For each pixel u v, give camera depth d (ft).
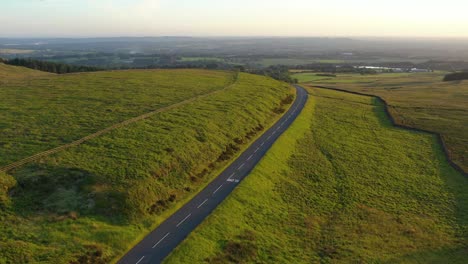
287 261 145.69
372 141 308.40
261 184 203.41
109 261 132.87
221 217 164.96
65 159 185.68
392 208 199.62
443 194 218.38
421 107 432.66
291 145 275.39
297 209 188.75
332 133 319.88
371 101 469.98
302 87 544.21
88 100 306.14
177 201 177.68
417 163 266.36
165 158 201.36
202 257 139.03
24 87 349.00
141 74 469.98
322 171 238.68
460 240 169.78
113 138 219.20
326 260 149.48
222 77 492.95
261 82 476.13
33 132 220.43
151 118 262.47
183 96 342.64
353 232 172.14
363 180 231.09
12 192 156.46
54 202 155.63
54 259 126.00
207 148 230.68
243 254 145.07
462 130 338.95
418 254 158.30
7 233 134.72
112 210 157.07
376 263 149.89
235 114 301.43
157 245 143.54
